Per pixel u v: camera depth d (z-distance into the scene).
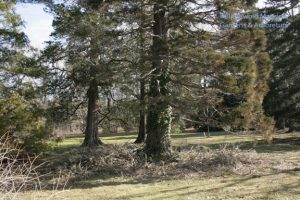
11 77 19.06
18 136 17.62
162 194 12.22
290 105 28.84
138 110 16.94
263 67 17.19
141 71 17.34
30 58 19.84
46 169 17.05
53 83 27.56
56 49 26.39
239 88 16.25
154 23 18.64
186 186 13.32
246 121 16.78
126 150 19.23
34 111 18.69
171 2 17.84
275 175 14.59
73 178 15.64
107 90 27.69
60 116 29.09
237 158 17.52
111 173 16.56
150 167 16.98
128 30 18.59
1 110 17.61
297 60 28.41
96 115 30.12
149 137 18.64
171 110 18.89
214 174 15.38
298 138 31.36
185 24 18.44
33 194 12.14
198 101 17.47
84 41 24.80
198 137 38.12
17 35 19.23
